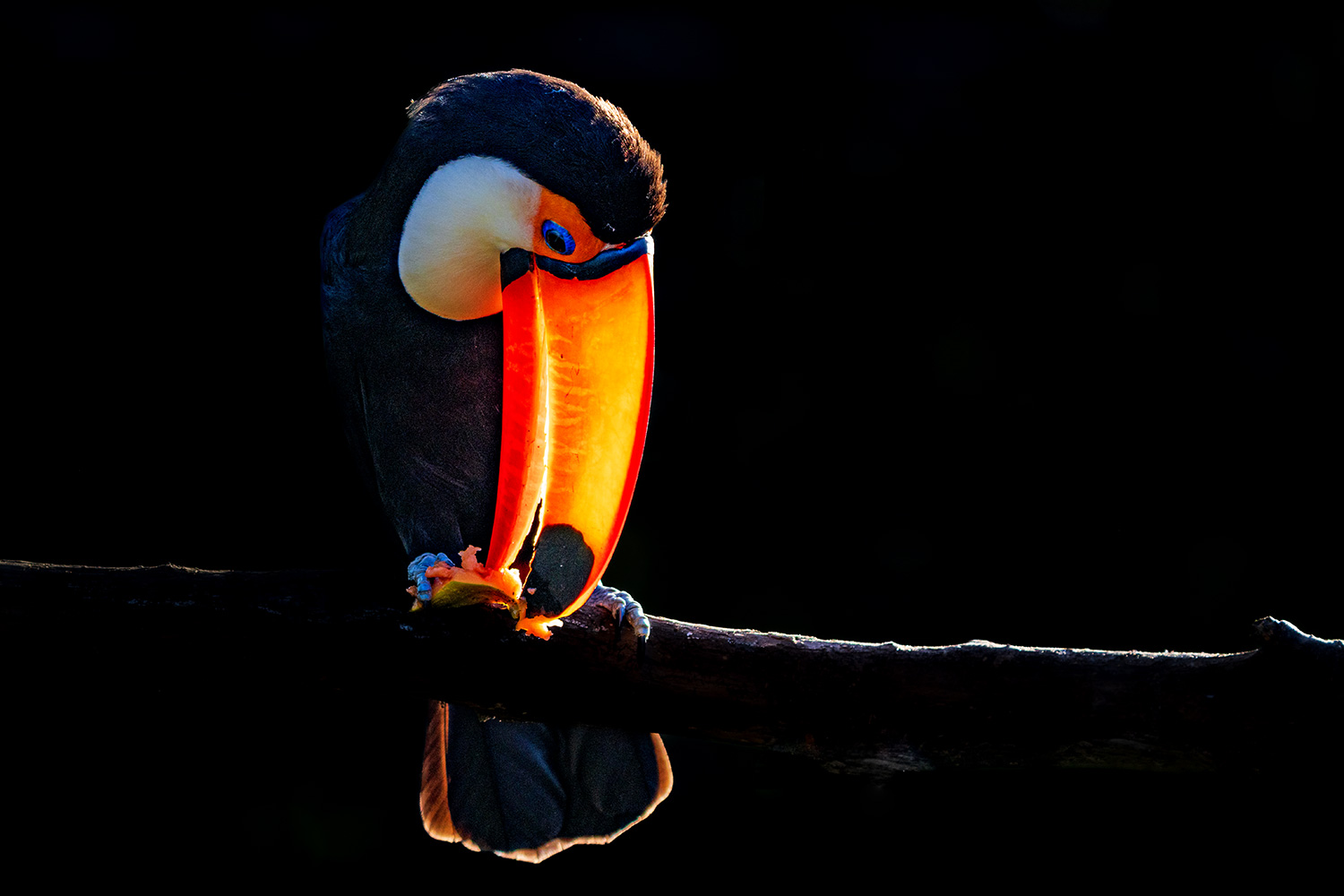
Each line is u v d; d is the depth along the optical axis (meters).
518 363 5.26
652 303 5.25
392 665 5.18
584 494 5.16
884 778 5.12
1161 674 4.71
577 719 5.24
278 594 5.14
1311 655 4.52
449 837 6.29
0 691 5.37
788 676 5.03
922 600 12.09
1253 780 4.76
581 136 5.19
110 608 5.07
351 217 5.93
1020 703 4.82
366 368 6.03
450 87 5.55
